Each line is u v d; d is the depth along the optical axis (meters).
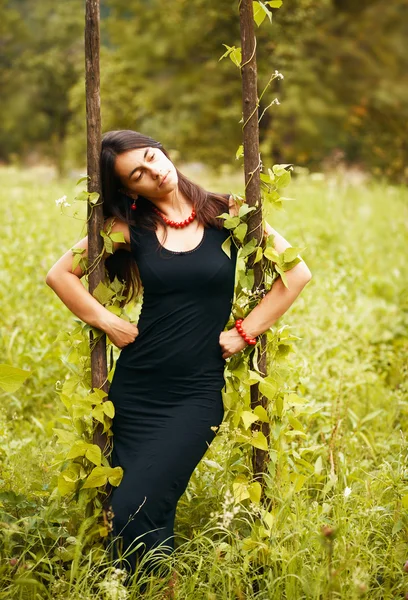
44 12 29.27
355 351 5.44
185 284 2.96
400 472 3.37
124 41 19.89
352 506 3.31
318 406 4.20
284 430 3.26
